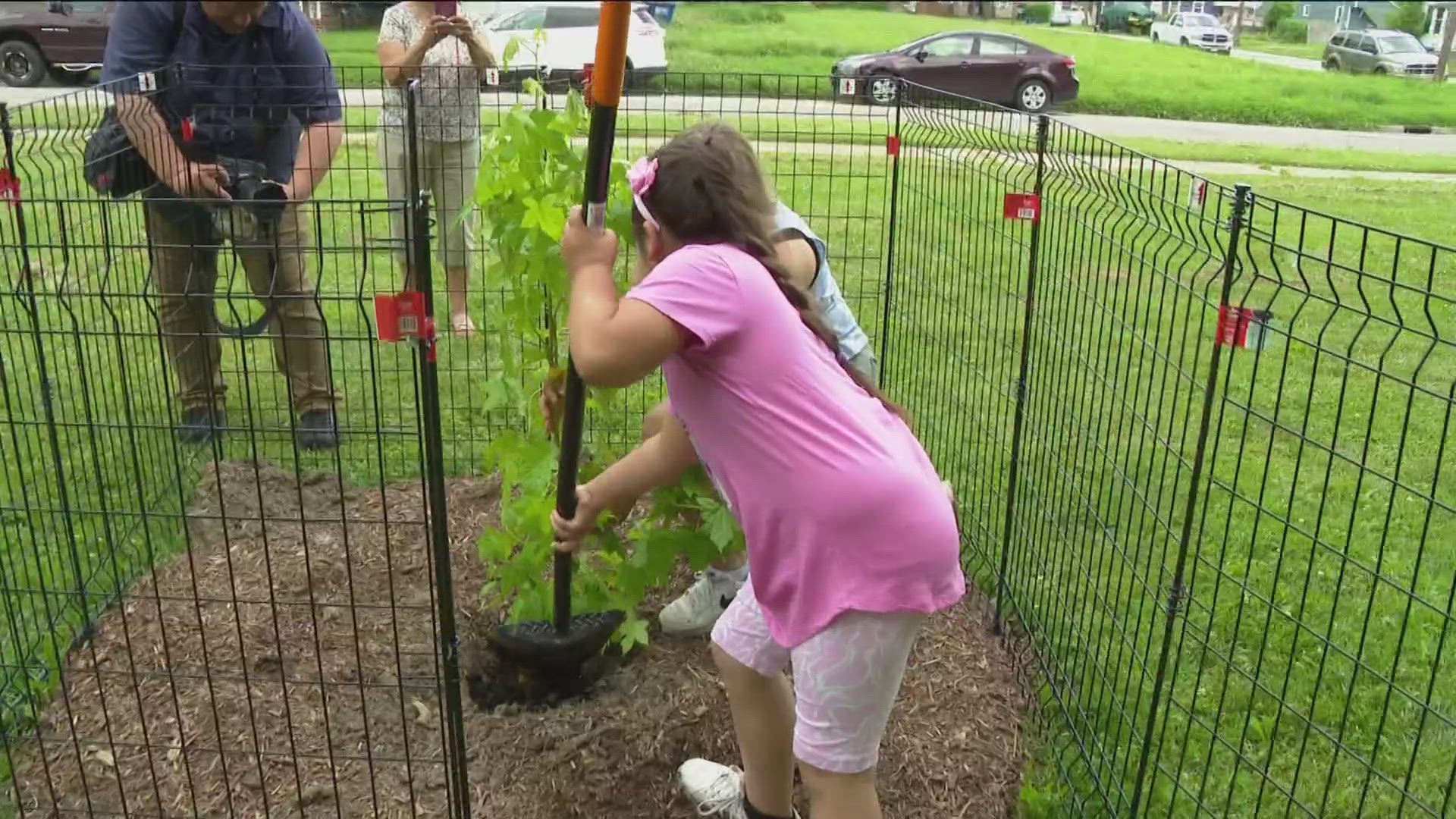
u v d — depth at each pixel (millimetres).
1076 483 4438
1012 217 3221
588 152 2170
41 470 4219
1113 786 2834
